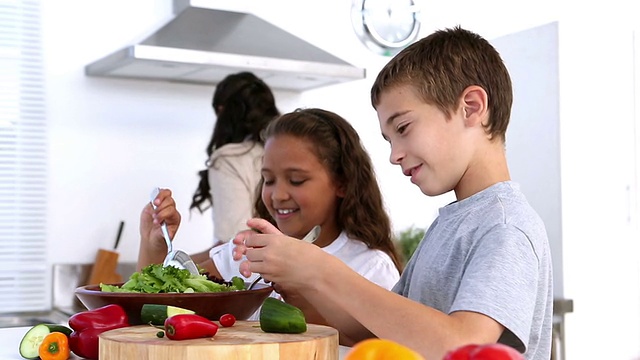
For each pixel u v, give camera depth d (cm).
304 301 160
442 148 126
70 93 370
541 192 369
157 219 192
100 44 375
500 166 131
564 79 361
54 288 365
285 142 195
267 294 153
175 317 120
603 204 367
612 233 369
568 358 358
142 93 381
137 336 123
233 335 124
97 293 143
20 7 360
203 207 388
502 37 389
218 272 218
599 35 368
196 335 120
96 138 374
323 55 361
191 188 390
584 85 365
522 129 379
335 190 197
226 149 302
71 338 138
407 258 368
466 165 128
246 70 349
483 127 129
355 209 196
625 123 373
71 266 368
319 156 194
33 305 363
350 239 197
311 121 196
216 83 393
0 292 357
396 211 420
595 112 367
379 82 130
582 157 364
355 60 418
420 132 125
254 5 395
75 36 371
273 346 115
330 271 119
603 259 367
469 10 427
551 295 127
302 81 378
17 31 360
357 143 199
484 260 118
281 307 126
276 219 199
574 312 359
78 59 371
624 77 373
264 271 124
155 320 135
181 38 346
